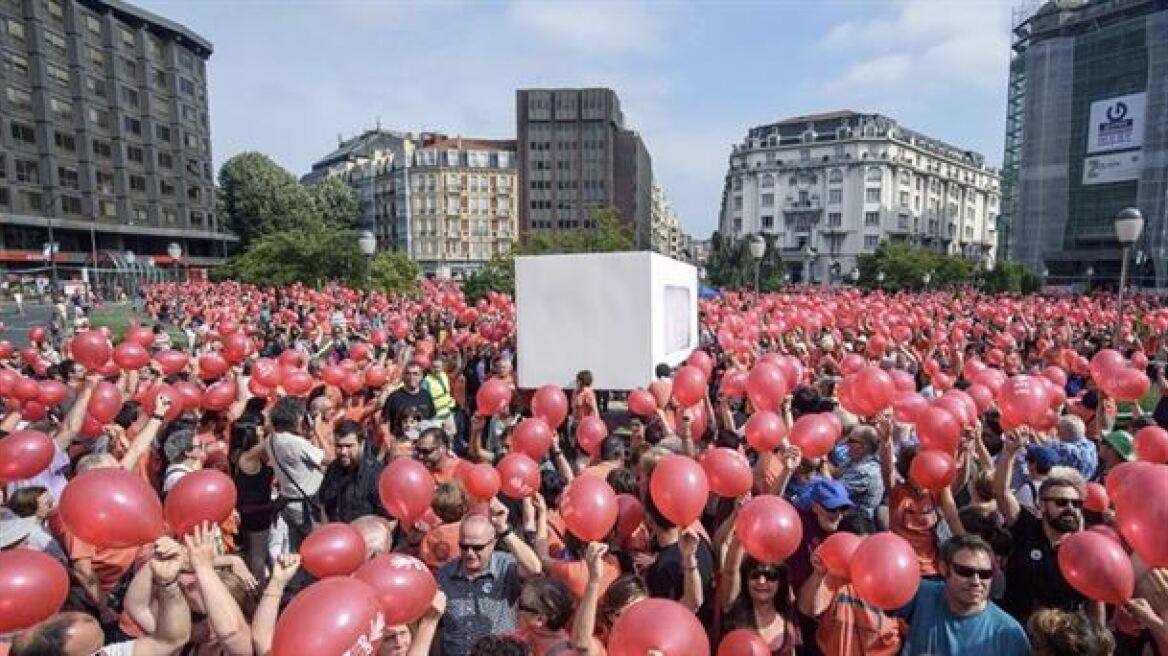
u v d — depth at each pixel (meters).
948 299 31.39
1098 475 5.30
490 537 3.49
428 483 3.97
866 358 10.88
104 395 5.57
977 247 111.19
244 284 37.62
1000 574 3.71
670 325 11.16
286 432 5.07
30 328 28.41
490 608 3.50
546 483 4.93
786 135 101.06
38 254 59.03
